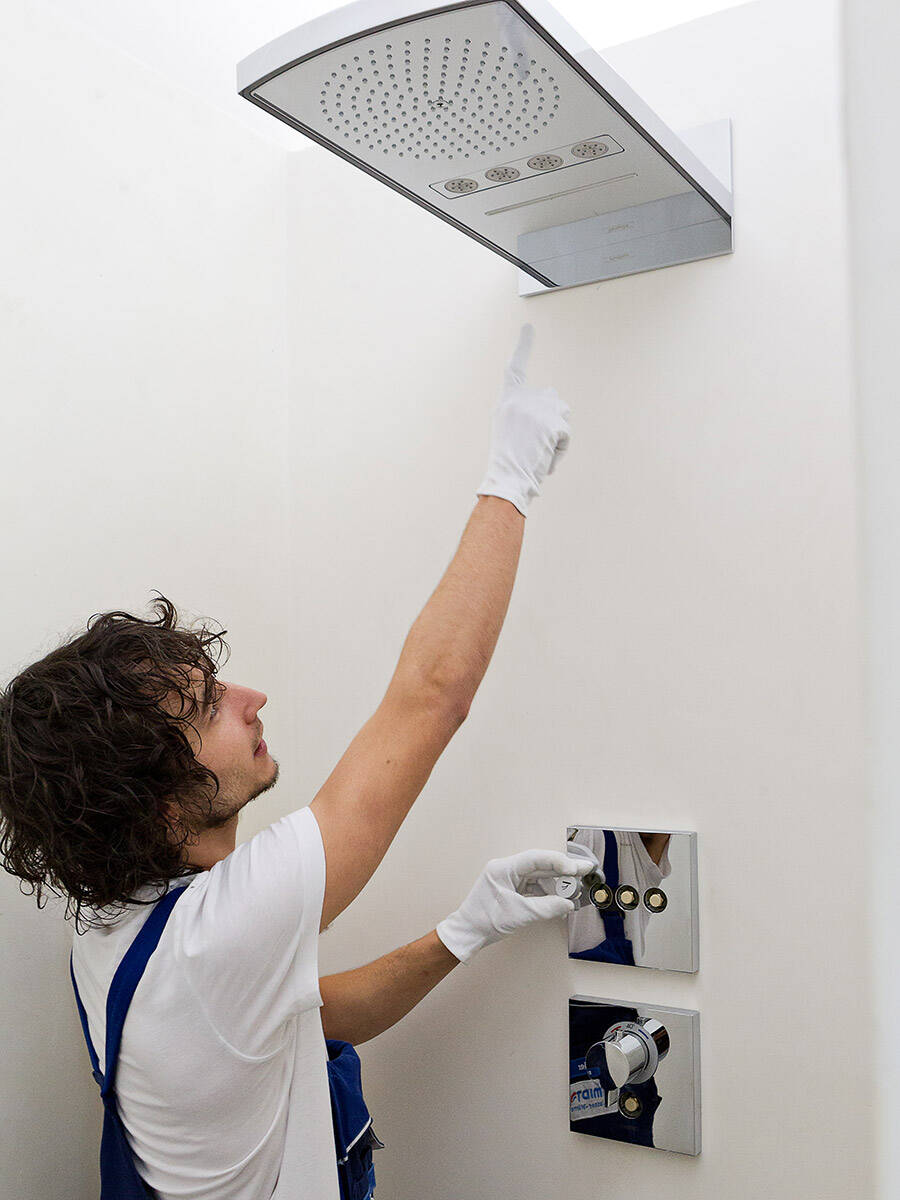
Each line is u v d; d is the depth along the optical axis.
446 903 1.31
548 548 1.27
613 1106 1.16
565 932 1.22
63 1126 1.13
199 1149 0.90
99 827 0.90
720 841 1.13
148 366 1.29
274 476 1.48
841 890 1.06
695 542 1.17
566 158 0.99
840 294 1.09
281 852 0.88
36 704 0.92
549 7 0.78
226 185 1.43
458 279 1.37
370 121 0.92
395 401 1.41
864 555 0.26
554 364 1.28
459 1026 1.29
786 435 1.12
